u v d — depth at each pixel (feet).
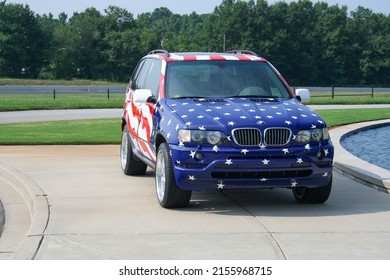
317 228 26.91
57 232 26.30
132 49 455.22
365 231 26.40
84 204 32.07
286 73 456.45
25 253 23.24
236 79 34.63
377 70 456.86
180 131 29.71
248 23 465.47
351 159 45.42
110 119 95.91
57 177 40.34
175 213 30.04
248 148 29.27
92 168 44.16
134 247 24.13
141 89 35.63
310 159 29.78
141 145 36.55
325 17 461.37
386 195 34.53
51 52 449.48
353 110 116.88
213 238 25.38
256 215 29.58
